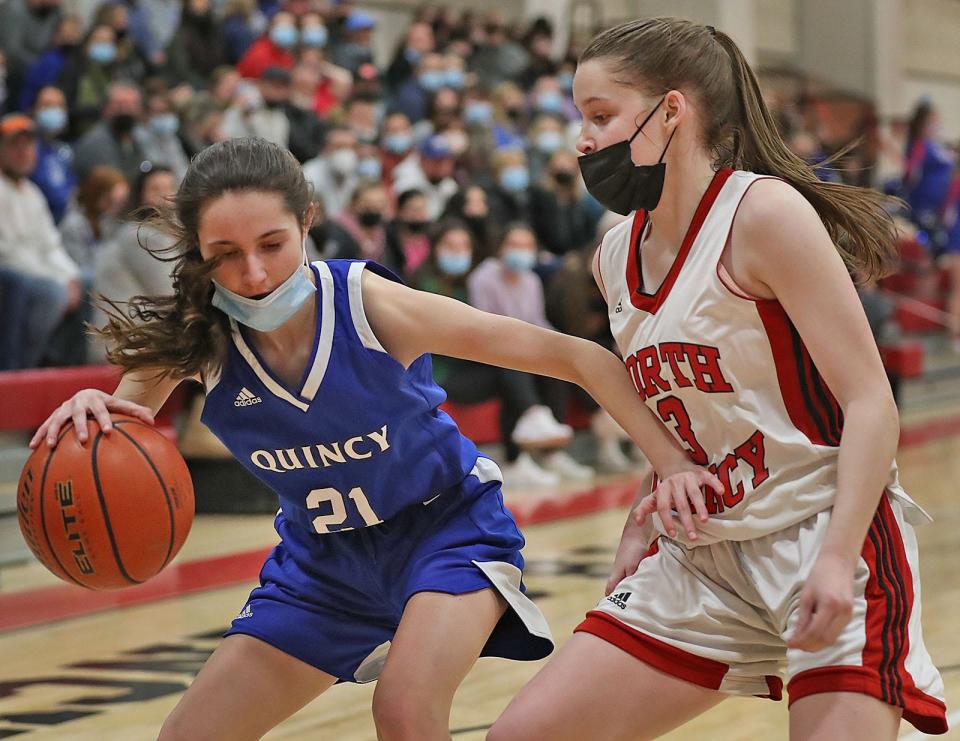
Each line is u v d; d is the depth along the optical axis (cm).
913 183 1591
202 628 539
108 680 459
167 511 259
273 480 264
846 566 212
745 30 1697
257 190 233
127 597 602
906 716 222
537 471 926
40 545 256
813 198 248
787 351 231
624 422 253
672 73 236
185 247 247
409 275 902
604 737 239
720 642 242
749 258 229
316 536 272
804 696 218
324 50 1247
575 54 1479
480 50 1382
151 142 923
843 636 218
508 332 253
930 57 2002
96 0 1150
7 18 997
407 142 1103
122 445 256
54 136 937
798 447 231
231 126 1023
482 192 960
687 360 236
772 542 235
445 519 265
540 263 983
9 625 553
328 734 395
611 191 241
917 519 241
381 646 272
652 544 260
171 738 256
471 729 390
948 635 493
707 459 244
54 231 807
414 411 256
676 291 237
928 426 1242
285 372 251
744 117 248
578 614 534
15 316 766
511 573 263
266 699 263
